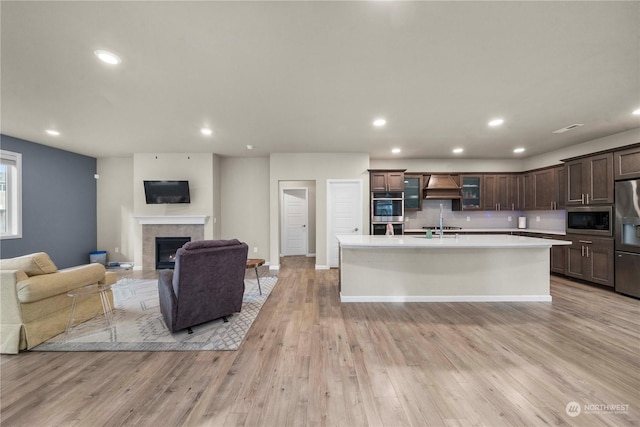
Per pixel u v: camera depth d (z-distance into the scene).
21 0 1.58
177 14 1.72
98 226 6.17
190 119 3.68
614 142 4.40
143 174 5.79
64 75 2.48
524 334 2.70
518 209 6.21
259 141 4.87
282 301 3.77
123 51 2.12
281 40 2.00
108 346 2.48
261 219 6.37
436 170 6.43
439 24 1.83
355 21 1.80
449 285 3.78
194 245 2.76
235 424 1.58
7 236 4.48
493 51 2.15
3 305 2.39
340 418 1.62
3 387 1.92
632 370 2.08
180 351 2.41
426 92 2.88
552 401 1.75
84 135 4.44
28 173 4.79
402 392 1.84
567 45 2.07
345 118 3.67
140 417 1.63
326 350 2.41
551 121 3.79
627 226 3.81
